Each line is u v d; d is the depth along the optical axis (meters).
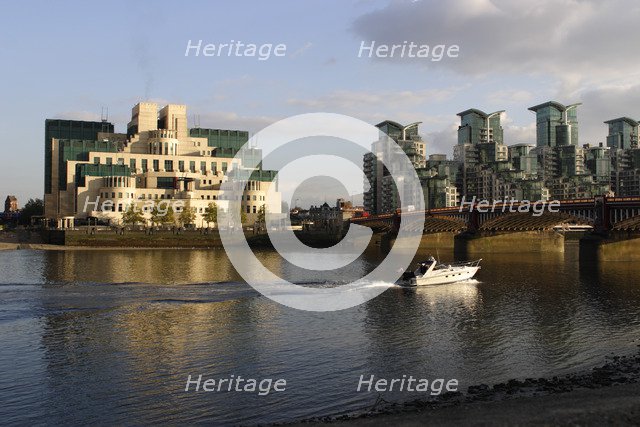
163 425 32.38
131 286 82.75
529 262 134.12
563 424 27.66
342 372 42.00
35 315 61.66
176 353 47.28
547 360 44.75
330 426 29.58
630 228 124.62
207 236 193.38
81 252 161.62
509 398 34.31
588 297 76.00
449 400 34.88
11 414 34.12
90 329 55.50
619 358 44.66
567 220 151.62
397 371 42.22
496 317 62.19
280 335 53.53
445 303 71.31
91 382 39.84
